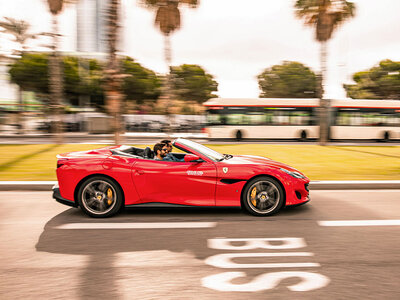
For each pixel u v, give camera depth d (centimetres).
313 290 279
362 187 688
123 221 468
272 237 407
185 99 4784
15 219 474
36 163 973
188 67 4794
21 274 306
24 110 3133
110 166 474
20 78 3181
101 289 279
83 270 315
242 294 272
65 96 3478
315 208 537
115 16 1106
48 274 306
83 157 490
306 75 5106
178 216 492
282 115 2138
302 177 505
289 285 288
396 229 437
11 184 655
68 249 367
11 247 372
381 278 299
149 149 542
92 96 3562
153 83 3869
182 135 2706
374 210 527
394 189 685
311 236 410
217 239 400
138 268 320
